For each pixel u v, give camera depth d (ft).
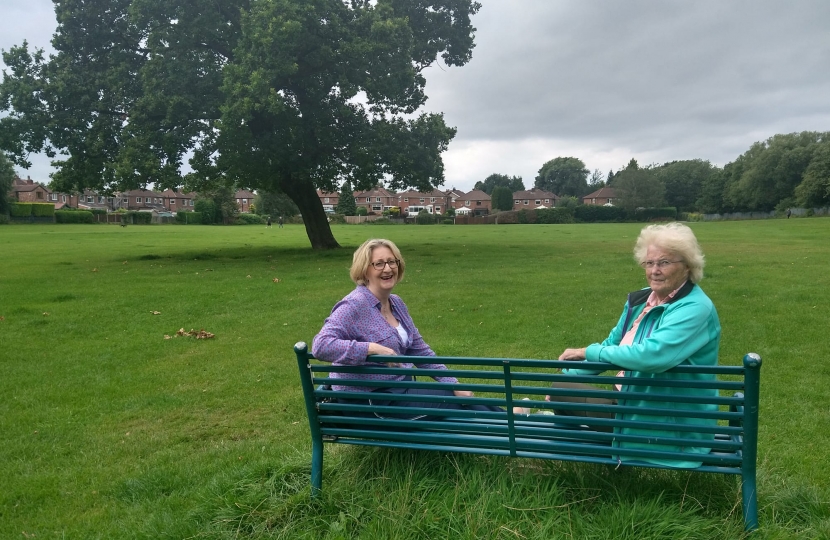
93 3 69.62
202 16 64.64
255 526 10.48
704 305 9.32
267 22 59.62
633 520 9.31
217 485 11.98
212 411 18.45
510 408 9.80
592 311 31.81
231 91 59.82
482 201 428.56
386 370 10.37
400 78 67.51
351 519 10.30
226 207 288.10
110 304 38.06
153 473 13.82
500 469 10.94
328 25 63.36
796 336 24.17
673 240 9.71
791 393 17.56
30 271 58.18
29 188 360.69
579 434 9.69
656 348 8.92
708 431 8.92
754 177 269.44
